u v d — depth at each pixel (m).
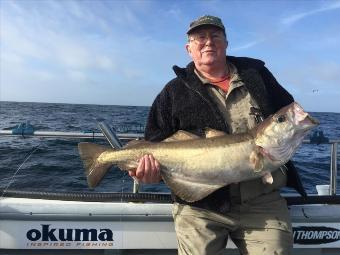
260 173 1.13
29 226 1.35
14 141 4.16
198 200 1.20
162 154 1.19
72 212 1.35
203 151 1.16
